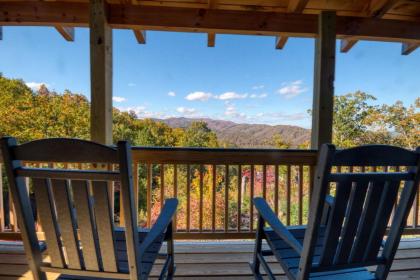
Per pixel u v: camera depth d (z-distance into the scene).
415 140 10.62
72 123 12.45
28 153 1.07
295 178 5.67
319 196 1.10
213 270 2.10
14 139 1.10
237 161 2.44
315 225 1.14
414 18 3.00
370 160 1.10
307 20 2.66
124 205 1.08
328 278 1.36
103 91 2.45
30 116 12.11
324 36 2.54
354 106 11.34
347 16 2.68
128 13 2.56
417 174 1.16
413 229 2.62
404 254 2.38
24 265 2.12
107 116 2.49
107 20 2.51
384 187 1.17
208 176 7.15
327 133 2.56
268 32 2.71
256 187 6.68
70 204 1.13
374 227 1.23
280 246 1.60
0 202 2.49
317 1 2.84
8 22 2.68
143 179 7.77
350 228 1.21
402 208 1.24
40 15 2.65
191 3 2.89
